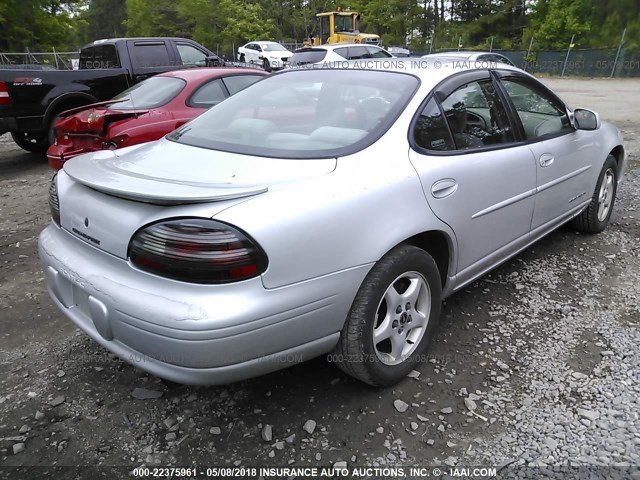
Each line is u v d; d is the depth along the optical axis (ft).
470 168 9.35
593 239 14.90
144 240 6.60
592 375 8.89
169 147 9.16
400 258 8.01
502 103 10.85
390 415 8.08
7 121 25.00
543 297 11.59
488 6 157.38
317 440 7.63
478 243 9.91
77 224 7.73
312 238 6.92
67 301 8.13
